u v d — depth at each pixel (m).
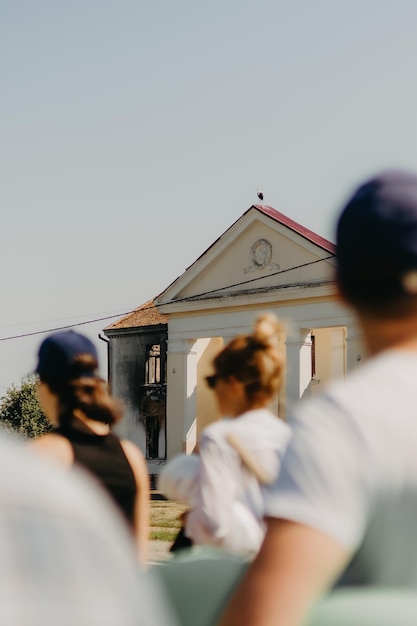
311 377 38.16
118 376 44.22
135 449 3.81
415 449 1.44
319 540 1.38
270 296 35.69
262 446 3.70
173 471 3.76
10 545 0.91
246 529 3.63
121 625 0.95
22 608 0.89
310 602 1.38
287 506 1.40
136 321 44.25
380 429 1.44
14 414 52.91
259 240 36.50
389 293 1.67
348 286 1.71
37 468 0.99
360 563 1.47
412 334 1.68
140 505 3.73
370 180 1.76
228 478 3.64
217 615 2.06
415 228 1.67
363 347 1.74
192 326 38.38
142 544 3.71
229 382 3.88
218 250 37.41
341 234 1.72
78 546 0.95
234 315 37.06
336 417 1.46
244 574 1.44
